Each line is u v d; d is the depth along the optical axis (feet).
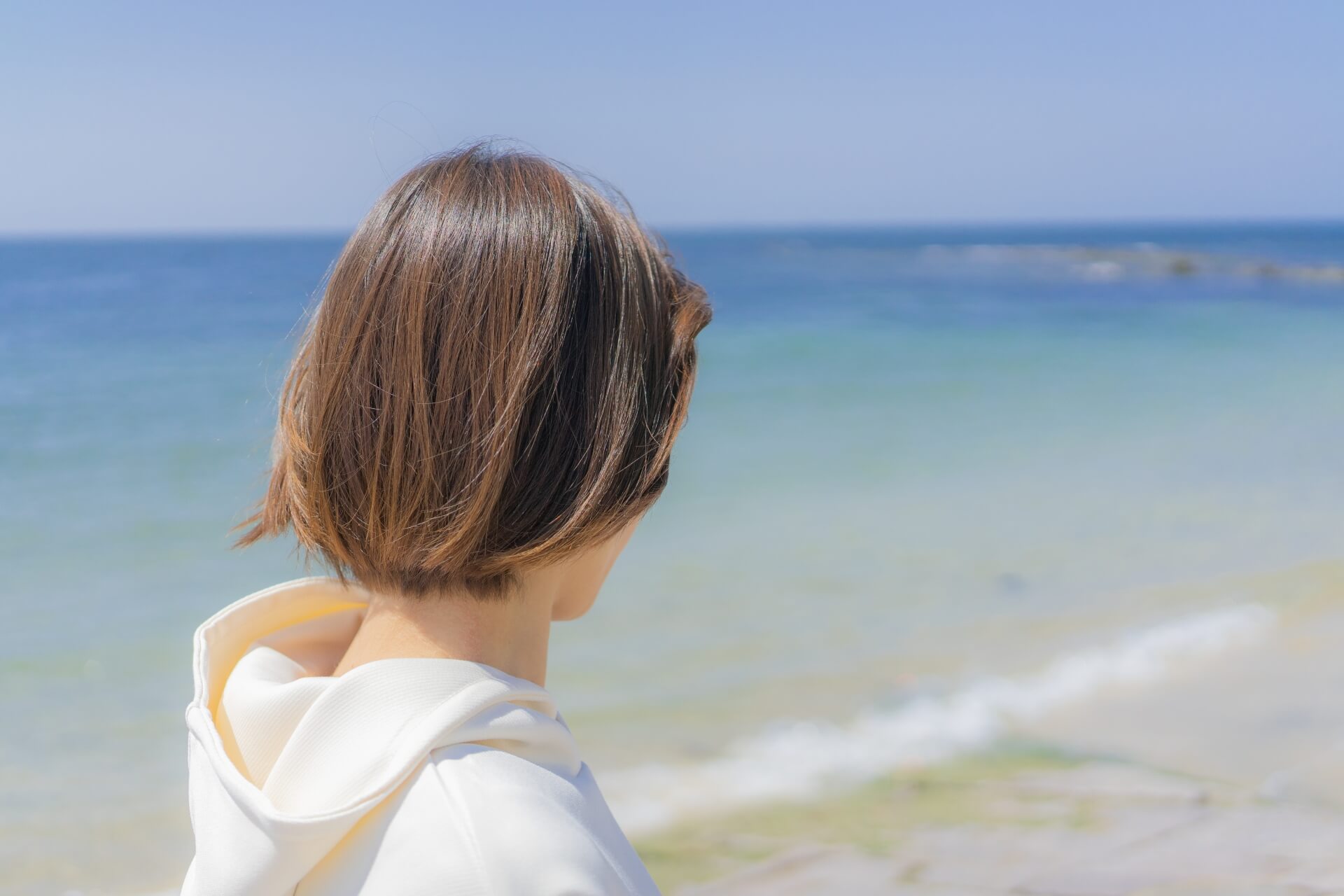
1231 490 25.35
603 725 12.45
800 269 160.04
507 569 2.32
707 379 47.93
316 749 2.19
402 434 2.32
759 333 68.80
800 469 28.07
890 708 12.96
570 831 2.06
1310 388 43.47
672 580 18.20
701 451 30.71
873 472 27.71
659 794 10.82
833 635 15.58
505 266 2.37
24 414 35.01
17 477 26.12
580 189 2.62
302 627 3.15
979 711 12.89
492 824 1.99
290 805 2.17
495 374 2.30
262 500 3.16
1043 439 32.68
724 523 22.21
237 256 202.90
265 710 2.37
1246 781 11.01
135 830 10.66
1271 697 13.23
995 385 45.57
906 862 9.50
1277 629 15.70
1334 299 97.30
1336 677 13.82
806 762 11.56
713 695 13.38
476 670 2.28
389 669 2.24
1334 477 26.68
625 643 15.21
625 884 2.12
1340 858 9.44
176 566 19.33
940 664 14.43
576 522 2.30
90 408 36.22
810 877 9.30
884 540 20.92
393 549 2.32
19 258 190.70
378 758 2.10
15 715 13.15
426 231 2.43
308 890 2.08
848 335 67.72
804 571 18.79
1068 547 20.38
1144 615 16.47
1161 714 12.75
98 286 100.42
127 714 13.32
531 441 2.31
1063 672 14.16
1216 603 16.99
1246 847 9.68
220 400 38.09
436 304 2.35
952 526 21.97
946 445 31.68
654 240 2.87
